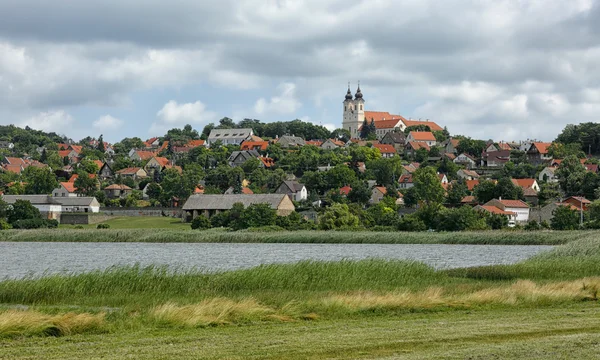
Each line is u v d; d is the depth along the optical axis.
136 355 27.61
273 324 35.22
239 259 111.81
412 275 59.03
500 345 28.39
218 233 163.75
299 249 136.62
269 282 52.28
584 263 65.25
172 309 35.91
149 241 166.88
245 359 26.78
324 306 39.22
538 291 43.75
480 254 114.12
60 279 50.62
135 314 36.97
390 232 155.38
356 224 170.88
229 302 38.34
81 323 33.50
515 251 121.00
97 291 49.53
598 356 26.25
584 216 173.88
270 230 166.88
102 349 28.89
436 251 123.38
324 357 26.94
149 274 53.41
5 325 32.28
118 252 133.75
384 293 46.09
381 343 29.19
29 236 173.62
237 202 190.25
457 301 41.44
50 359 27.08
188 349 28.61
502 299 41.72
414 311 39.31
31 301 46.34
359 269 57.78
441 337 30.31
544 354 26.61
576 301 42.97
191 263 104.12
